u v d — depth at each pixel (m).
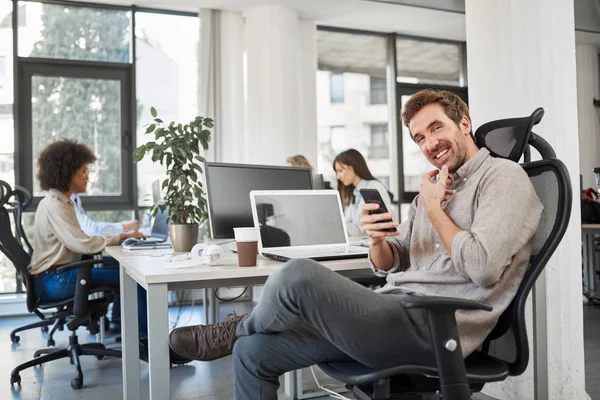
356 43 6.14
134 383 2.20
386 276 1.69
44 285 2.95
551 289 2.23
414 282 1.49
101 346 3.12
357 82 6.13
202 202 2.36
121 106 5.15
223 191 2.21
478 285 1.32
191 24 5.44
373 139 6.19
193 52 5.44
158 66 5.31
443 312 1.15
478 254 1.27
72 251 2.99
